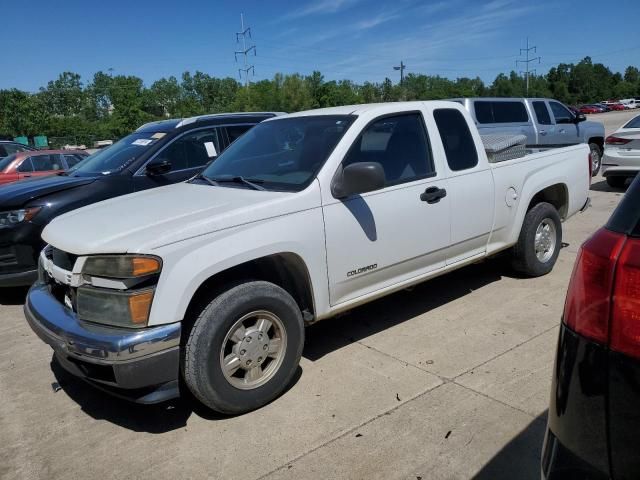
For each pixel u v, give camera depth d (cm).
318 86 9944
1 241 558
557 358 177
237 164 446
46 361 449
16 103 8169
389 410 341
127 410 364
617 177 1111
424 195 434
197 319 323
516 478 275
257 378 349
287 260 371
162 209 362
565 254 660
